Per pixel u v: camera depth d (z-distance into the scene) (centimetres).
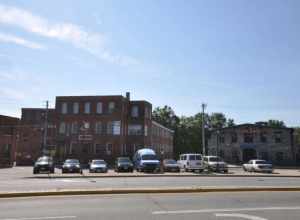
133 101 6869
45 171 3850
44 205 1243
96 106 6594
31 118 7594
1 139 6159
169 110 11200
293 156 6938
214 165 4409
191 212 1098
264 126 7125
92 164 4231
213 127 11694
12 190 1714
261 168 4412
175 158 10625
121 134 6469
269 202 1313
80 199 1398
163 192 1619
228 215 1046
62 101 6700
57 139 6612
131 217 1019
